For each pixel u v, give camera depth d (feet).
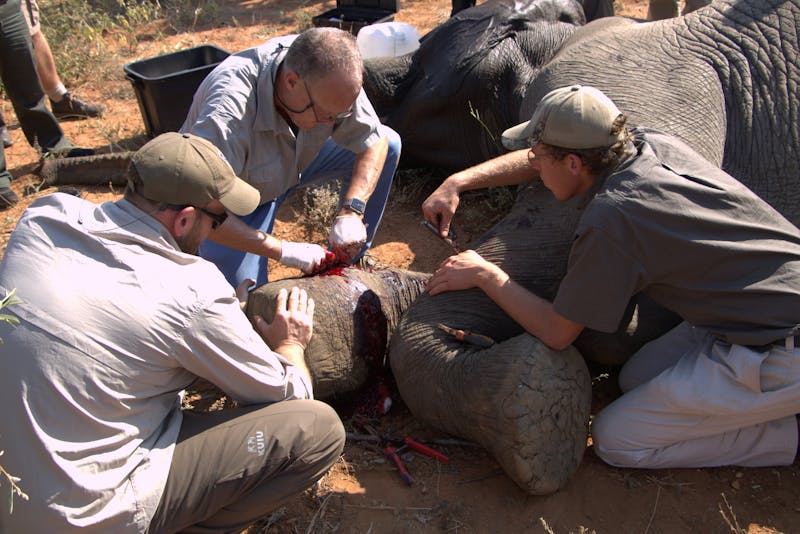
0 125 17.21
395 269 12.64
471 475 10.42
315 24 23.44
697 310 9.45
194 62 19.38
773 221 9.41
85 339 7.32
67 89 22.41
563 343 9.84
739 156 13.21
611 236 8.91
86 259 7.57
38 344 7.25
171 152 7.84
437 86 15.81
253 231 10.73
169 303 7.63
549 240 11.74
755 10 13.83
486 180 12.23
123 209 7.92
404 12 27.99
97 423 7.43
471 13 16.35
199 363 7.92
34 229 7.75
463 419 10.07
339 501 10.02
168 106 18.03
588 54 13.80
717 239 9.02
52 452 7.20
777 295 9.05
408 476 10.23
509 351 9.74
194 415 8.71
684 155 9.63
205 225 8.41
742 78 13.32
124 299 7.48
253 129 10.98
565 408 9.73
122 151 18.95
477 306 10.96
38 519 7.30
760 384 9.33
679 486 10.19
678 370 9.90
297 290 10.25
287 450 8.50
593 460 10.69
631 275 9.10
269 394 8.57
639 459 10.21
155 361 7.64
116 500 7.56
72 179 17.81
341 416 11.43
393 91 16.63
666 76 13.17
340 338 10.83
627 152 9.32
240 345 8.04
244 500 8.68
